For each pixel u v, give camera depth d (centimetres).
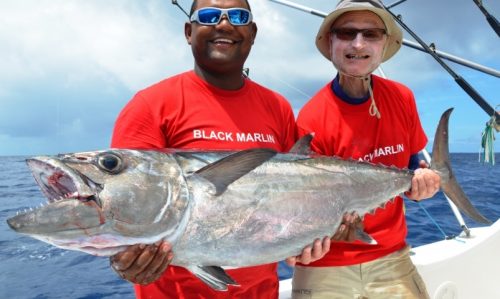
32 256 664
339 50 299
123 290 511
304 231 243
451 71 367
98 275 567
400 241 315
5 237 799
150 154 204
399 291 304
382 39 299
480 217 291
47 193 186
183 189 205
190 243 209
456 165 2961
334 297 304
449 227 750
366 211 276
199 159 219
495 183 1473
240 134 259
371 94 304
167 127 251
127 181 191
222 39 261
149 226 193
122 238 187
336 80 311
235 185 222
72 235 176
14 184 2125
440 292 357
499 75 380
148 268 198
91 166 187
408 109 323
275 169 239
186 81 263
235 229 218
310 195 247
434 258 360
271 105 287
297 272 321
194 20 266
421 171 291
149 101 250
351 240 270
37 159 180
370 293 304
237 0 268
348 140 301
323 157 262
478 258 376
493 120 339
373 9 286
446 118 292
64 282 540
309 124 306
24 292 506
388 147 308
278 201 234
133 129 244
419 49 394
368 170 274
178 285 242
